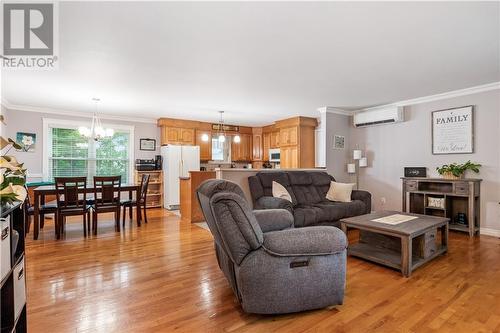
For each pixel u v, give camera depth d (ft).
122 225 15.53
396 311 6.43
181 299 7.00
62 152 19.25
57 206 12.66
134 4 6.54
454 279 8.22
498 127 13.10
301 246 6.01
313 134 21.52
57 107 17.99
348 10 6.82
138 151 21.90
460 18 7.22
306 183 14.89
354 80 12.40
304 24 7.50
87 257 10.12
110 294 7.25
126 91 14.07
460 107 14.28
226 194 5.84
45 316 6.19
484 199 13.61
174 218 17.61
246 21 7.34
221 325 5.88
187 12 6.90
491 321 6.00
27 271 8.77
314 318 6.15
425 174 15.19
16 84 12.82
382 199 17.67
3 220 3.97
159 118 22.02
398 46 8.91
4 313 4.19
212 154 24.53
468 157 14.07
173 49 9.07
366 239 11.12
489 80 12.53
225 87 13.41
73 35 8.06
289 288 6.03
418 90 14.11
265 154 26.04
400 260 9.16
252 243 5.87
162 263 9.55
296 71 11.22
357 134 19.07
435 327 5.79
